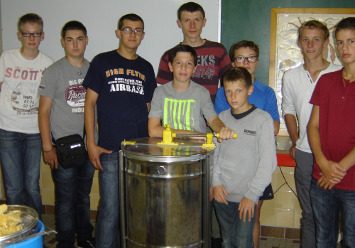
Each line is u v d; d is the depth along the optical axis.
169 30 2.39
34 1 2.51
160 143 1.35
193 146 1.31
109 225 1.79
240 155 1.57
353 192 1.43
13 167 2.10
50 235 2.34
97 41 2.48
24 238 1.02
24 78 2.06
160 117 1.72
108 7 2.43
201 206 1.27
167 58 2.14
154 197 1.21
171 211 1.22
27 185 2.12
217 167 1.63
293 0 2.24
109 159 1.78
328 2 2.21
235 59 1.92
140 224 1.26
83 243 2.15
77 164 1.87
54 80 1.91
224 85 1.59
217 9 2.31
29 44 2.01
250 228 1.54
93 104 1.82
